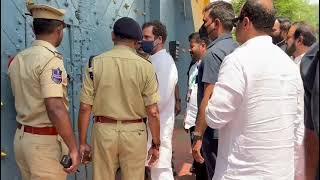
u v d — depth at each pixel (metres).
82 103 3.40
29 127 2.97
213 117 2.66
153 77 3.44
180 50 8.38
